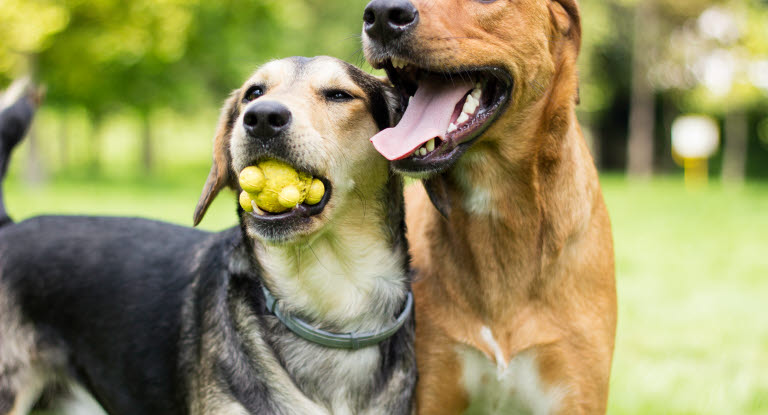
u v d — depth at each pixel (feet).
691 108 95.35
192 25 68.59
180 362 11.35
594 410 11.48
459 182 11.21
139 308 12.05
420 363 11.56
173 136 163.84
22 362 12.25
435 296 11.62
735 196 66.44
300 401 10.61
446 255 11.57
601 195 12.28
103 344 12.15
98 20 61.72
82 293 12.42
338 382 10.88
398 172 10.12
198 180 77.10
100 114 80.28
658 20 83.10
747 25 74.02
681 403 16.15
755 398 16.38
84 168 97.19
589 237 11.48
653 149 105.60
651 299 26.09
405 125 10.18
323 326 10.93
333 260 10.78
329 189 10.36
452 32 9.91
